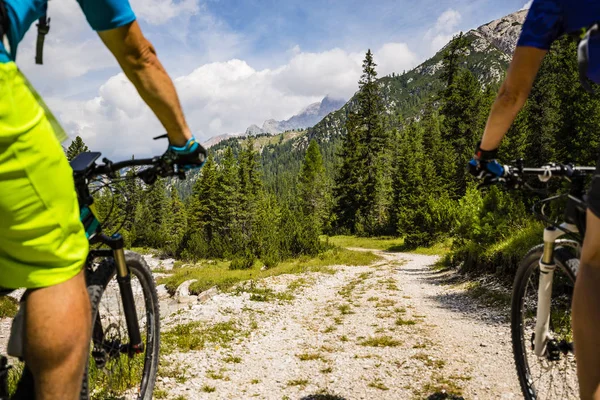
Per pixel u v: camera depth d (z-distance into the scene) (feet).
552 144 89.40
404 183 174.91
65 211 3.90
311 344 19.34
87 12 3.86
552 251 6.97
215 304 28.32
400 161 184.75
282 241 82.17
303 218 88.53
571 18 4.34
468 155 162.50
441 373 13.98
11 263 3.79
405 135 261.85
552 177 6.22
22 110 3.47
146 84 4.29
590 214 4.61
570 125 79.56
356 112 198.80
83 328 4.11
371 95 194.90
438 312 26.11
